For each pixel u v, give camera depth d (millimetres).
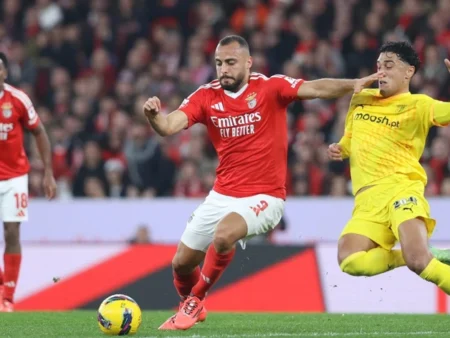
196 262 23844
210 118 23656
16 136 29922
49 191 31125
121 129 46344
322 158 44469
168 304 34500
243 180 23344
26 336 21688
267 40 52031
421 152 23906
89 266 35531
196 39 52500
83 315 27766
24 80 52531
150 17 55875
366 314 28781
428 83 48031
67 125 47906
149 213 41750
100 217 41844
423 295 33625
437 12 51688
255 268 34406
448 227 40125
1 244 37094
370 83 23141
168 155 46188
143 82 50469
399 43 23844
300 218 41375
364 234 23172
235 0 55844
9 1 57406
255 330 22984
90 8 56938
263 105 23344
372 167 23578
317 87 23250
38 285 35625
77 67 53844
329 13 53281
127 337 21375
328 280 34219
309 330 23031
